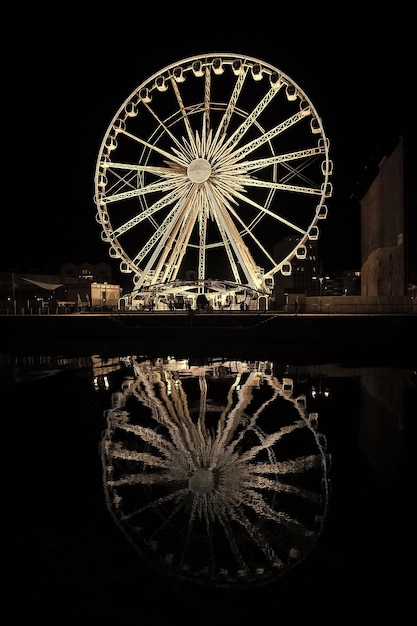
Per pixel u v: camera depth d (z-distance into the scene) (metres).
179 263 52.97
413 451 12.37
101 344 41.62
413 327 38.53
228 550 7.56
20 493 9.90
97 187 49.47
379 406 17.52
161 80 49.50
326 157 46.09
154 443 13.48
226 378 23.78
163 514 8.87
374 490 9.86
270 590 6.52
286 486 10.16
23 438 13.97
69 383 22.75
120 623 5.95
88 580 6.82
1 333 46.16
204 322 43.72
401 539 7.82
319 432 14.28
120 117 49.75
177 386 21.81
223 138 49.66
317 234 47.12
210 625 5.86
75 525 8.44
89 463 11.80
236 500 9.42
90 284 70.56
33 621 5.99
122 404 18.30
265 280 55.69
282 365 28.38
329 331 39.94
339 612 6.05
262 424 15.31
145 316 44.91
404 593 6.43
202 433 14.40
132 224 50.25
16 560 7.33
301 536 7.96
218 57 48.22
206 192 50.25
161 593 6.52
